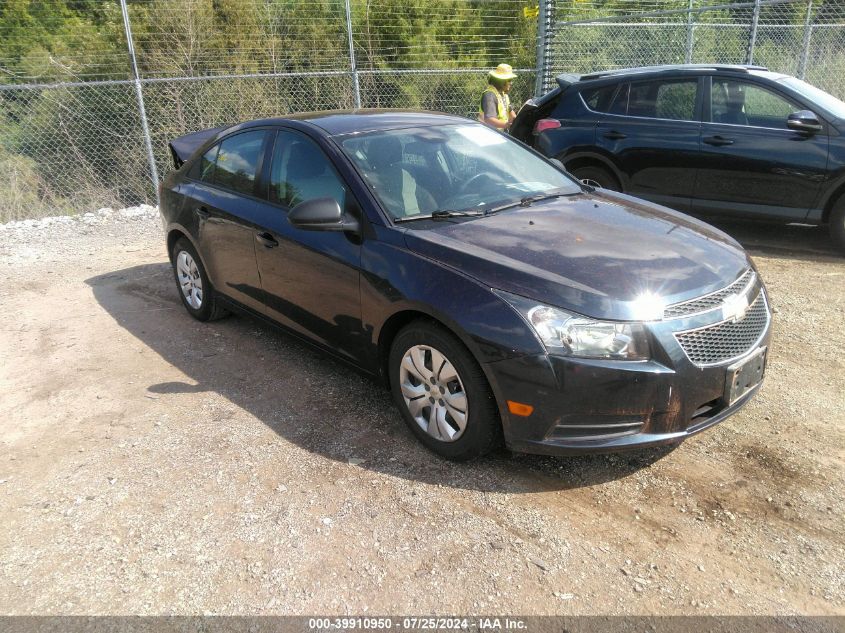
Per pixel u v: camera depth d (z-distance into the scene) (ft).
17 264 23.31
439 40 45.27
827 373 13.15
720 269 10.21
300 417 12.14
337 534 9.04
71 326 17.25
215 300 16.24
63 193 36.40
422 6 43.68
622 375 8.87
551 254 10.09
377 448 11.03
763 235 23.18
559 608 7.76
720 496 9.63
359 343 11.54
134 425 12.10
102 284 20.77
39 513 9.74
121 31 40.04
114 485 10.31
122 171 38.50
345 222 11.28
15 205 33.47
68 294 19.92
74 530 9.34
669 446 10.91
